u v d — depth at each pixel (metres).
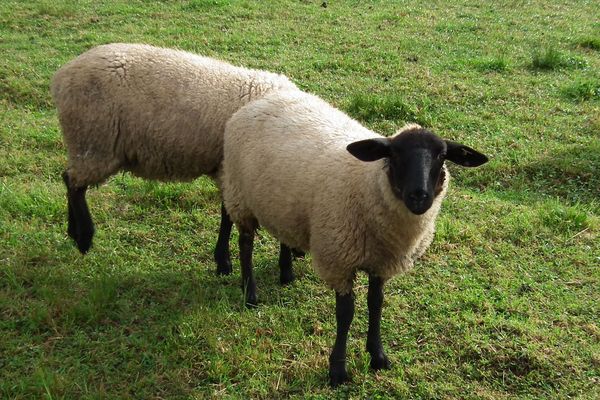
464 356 2.62
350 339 2.71
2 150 3.98
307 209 2.54
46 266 3.06
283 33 5.88
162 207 3.54
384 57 5.39
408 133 2.30
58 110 3.04
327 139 2.61
